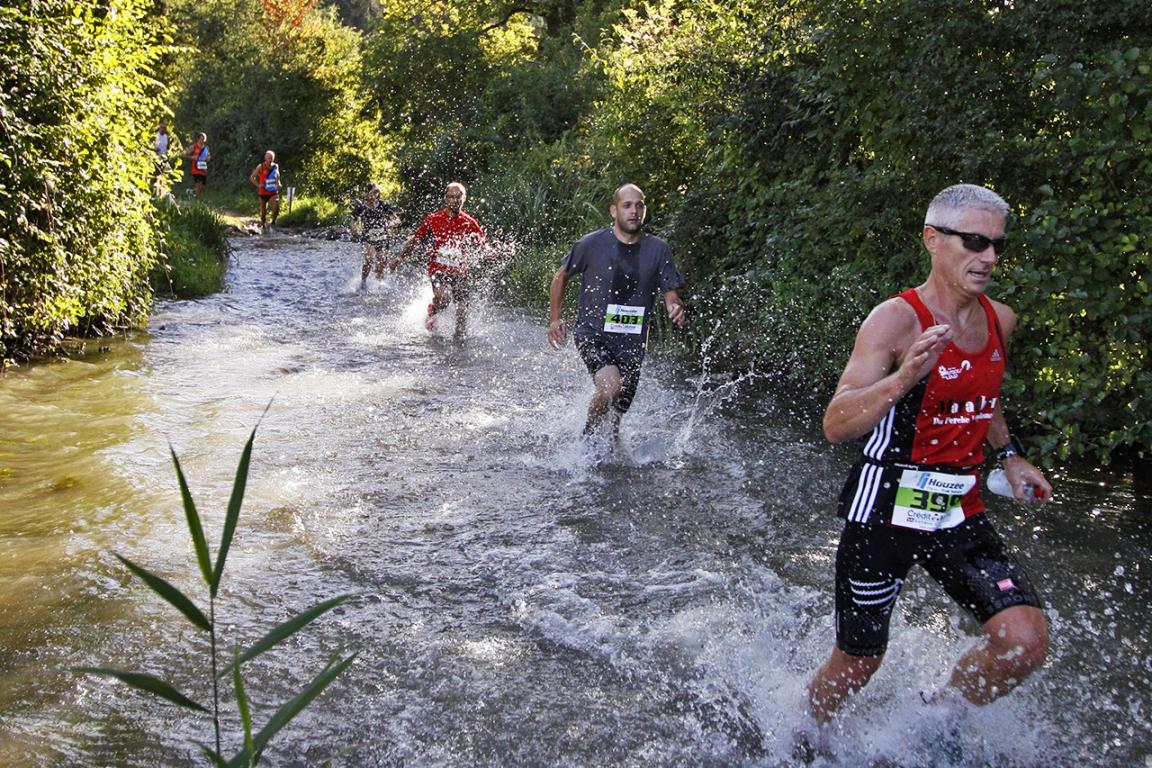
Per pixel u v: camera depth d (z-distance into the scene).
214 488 5.93
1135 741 3.55
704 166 11.69
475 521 5.59
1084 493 6.10
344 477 6.25
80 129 9.10
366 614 4.44
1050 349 6.01
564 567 4.99
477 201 18.52
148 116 10.59
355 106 32.81
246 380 8.69
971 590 3.16
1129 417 6.19
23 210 8.40
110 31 9.63
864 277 8.27
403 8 26.91
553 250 14.60
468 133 22.86
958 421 3.16
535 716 3.67
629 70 12.56
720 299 10.30
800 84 9.04
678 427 7.54
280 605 4.50
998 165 6.41
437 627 4.34
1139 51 5.64
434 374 9.23
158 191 11.31
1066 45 6.16
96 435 6.84
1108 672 4.03
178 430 7.07
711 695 3.82
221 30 37.16
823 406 8.23
